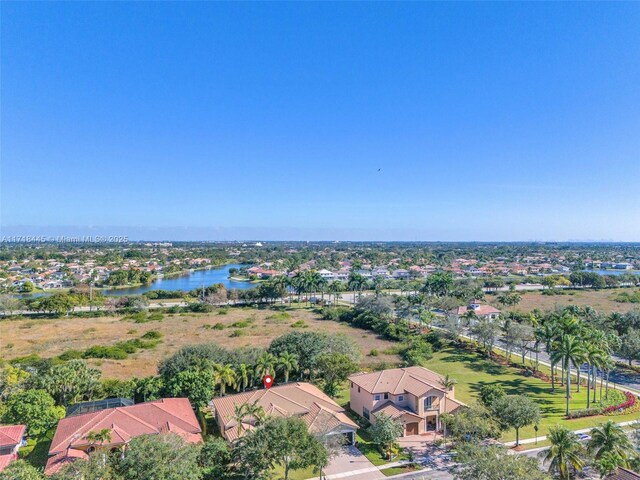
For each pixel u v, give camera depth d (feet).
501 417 150.51
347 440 154.61
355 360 230.68
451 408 168.55
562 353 186.80
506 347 275.18
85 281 636.48
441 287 459.32
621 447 124.26
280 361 204.85
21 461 111.24
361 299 406.21
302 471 137.18
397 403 171.94
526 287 604.08
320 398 173.06
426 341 303.48
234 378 196.03
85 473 101.86
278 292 485.97
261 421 131.85
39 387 175.73
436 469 138.31
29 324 364.38
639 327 274.77
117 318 396.16
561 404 195.83
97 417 144.97
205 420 171.63
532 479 95.96
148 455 103.30
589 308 327.06
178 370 194.80
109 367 241.55
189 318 397.39
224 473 127.24
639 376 242.78
